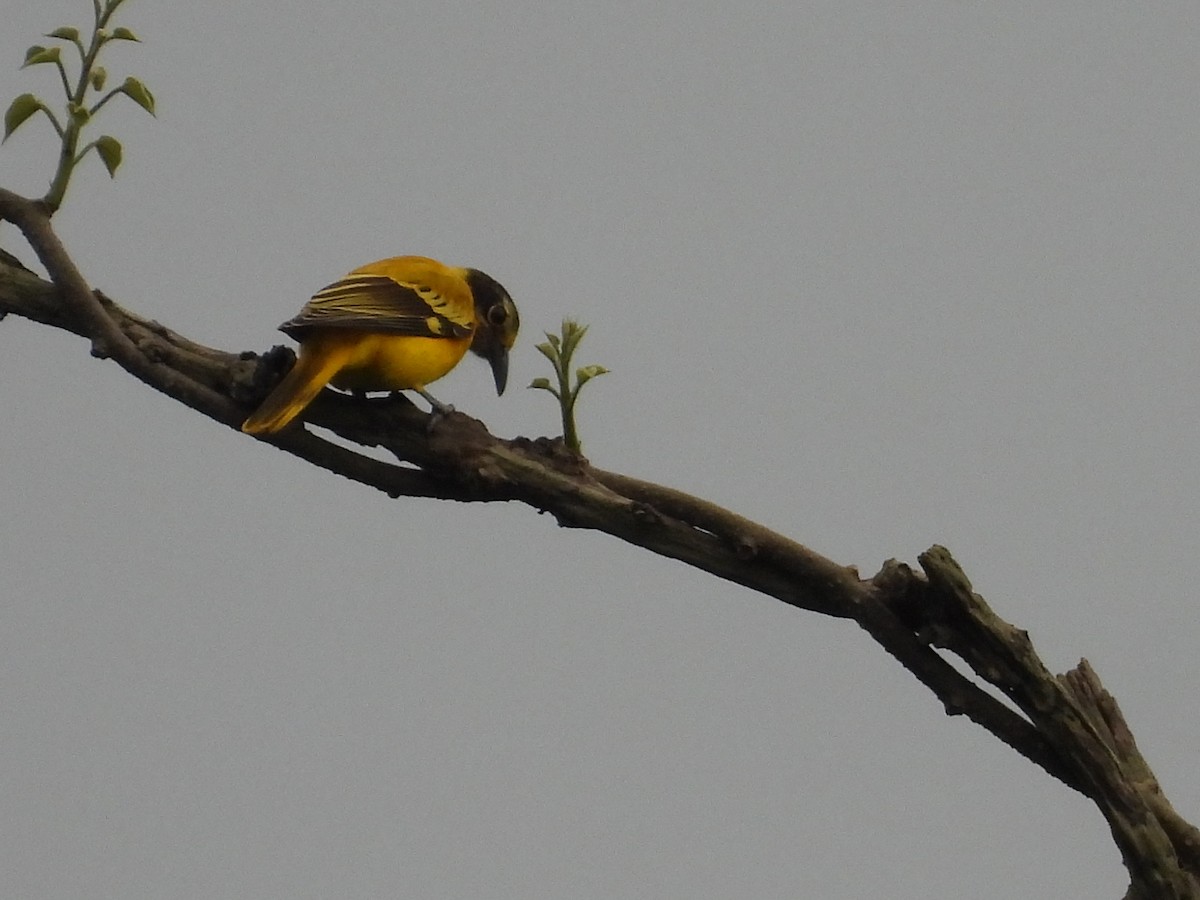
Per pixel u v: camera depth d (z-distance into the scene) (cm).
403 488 766
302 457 774
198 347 794
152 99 757
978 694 720
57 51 740
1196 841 691
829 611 739
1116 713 715
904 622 722
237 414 779
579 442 761
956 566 689
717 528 741
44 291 768
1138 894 689
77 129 756
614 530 745
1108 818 692
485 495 753
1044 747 714
